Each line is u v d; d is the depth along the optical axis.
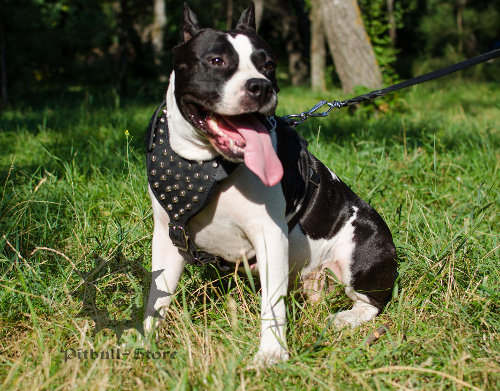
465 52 16.77
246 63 2.15
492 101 10.43
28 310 2.52
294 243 2.68
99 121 6.84
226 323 2.49
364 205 2.91
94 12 14.41
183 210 2.26
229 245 2.44
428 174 4.19
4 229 3.16
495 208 3.95
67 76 15.87
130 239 3.05
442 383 2.00
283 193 2.37
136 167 3.83
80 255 2.94
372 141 5.23
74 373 1.93
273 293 2.25
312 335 2.41
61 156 4.86
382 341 2.36
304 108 8.23
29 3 11.91
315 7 16.12
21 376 1.98
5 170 4.59
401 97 8.27
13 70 11.84
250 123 2.16
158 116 2.35
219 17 20.09
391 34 15.88
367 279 2.81
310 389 1.97
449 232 3.24
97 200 3.73
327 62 21.11
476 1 17.73
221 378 1.94
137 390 1.96
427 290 2.77
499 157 5.07
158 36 17.84
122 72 13.29
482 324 2.54
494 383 2.04
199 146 2.20
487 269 2.94
